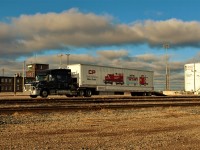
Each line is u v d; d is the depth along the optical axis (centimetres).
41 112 2141
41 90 4216
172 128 1430
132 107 2630
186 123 1616
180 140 1118
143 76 5566
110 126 1474
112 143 1043
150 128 1419
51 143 1030
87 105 2714
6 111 2142
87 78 4675
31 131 1296
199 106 2902
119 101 3419
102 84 4866
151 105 2836
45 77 4269
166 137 1176
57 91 4316
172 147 997
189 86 6588
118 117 1906
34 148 943
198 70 6450
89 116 1956
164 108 2608
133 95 5681
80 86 4575
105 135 1209
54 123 1588
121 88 5150
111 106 2639
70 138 1132
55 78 4303
